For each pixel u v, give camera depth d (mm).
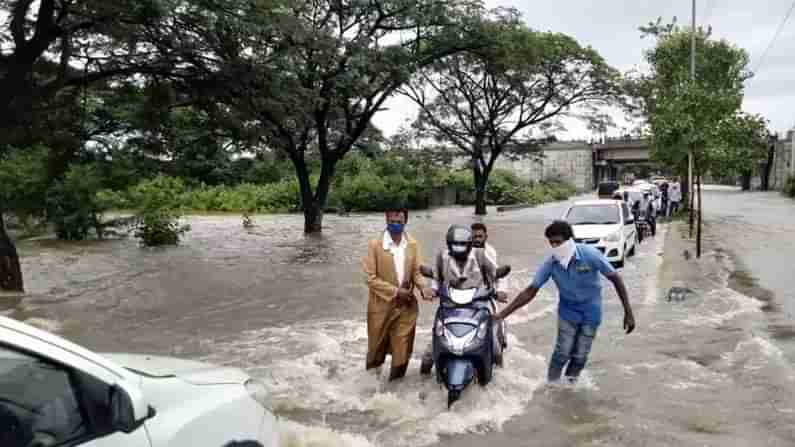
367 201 41844
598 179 91062
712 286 11859
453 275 6219
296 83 16156
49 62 14648
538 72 32188
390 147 36781
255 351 8016
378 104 25109
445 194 49062
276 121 18953
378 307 6520
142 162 22656
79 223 23297
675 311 9875
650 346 7918
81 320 10008
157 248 20484
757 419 5531
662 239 21453
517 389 6344
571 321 6309
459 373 5684
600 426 5426
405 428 5402
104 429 2570
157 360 3676
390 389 6367
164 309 10852
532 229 26188
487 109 35938
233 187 48719
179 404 2996
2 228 12508
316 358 7602
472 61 31500
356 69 21469
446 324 5941
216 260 17312
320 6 22906
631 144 81375
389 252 6445
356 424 5516
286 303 11289
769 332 8430
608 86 32781
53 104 15312
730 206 38812
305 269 15422
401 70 22859
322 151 25859
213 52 14242
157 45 13789
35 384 2576
